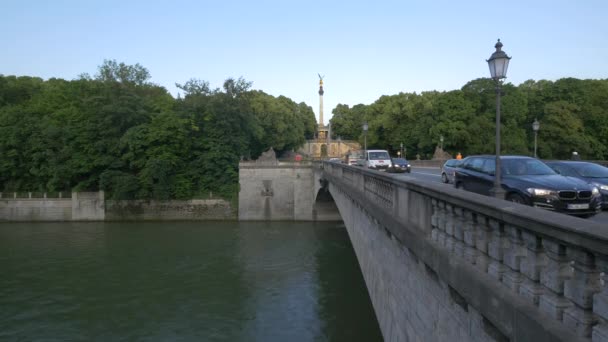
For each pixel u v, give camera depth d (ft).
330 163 123.24
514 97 242.58
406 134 288.71
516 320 15.10
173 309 93.20
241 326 84.23
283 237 166.91
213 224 200.75
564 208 39.22
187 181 214.28
